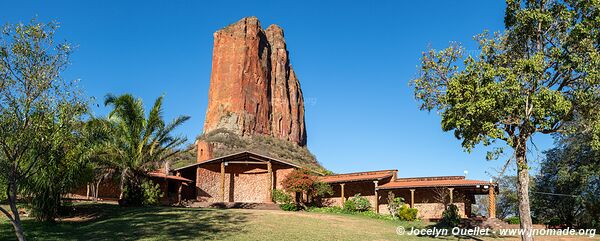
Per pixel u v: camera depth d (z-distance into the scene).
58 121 13.76
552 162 38.12
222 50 154.25
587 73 19.28
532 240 20.69
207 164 45.72
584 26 19.38
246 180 47.19
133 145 31.03
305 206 40.56
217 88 149.38
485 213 70.38
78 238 19.03
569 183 35.84
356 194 40.88
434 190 37.56
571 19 20.08
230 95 146.25
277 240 20.22
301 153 142.62
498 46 22.02
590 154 33.50
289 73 179.62
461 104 19.67
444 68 22.25
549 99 18.81
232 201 46.31
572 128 20.39
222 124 140.50
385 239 22.45
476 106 19.25
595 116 19.97
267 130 151.62
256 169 47.31
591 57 18.89
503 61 21.92
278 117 161.38
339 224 27.78
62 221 24.25
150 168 32.69
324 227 25.64
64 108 13.59
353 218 32.88
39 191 22.81
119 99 30.61
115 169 31.80
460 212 36.31
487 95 19.34
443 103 21.44
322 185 40.75
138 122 31.31
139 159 31.06
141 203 31.62
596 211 33.81
